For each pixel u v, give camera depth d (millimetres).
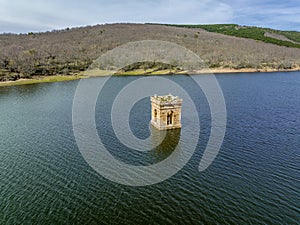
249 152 49438
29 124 69812
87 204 35375
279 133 59438
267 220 31375
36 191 38469
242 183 39094
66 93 113375
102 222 31969
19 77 153875
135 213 33375
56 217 33000
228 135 58344
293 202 34500
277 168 43250
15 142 57156
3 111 85062
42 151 52156
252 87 125438
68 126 67000
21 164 46812
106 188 38906
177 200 35625
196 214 32781
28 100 101750
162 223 31500
